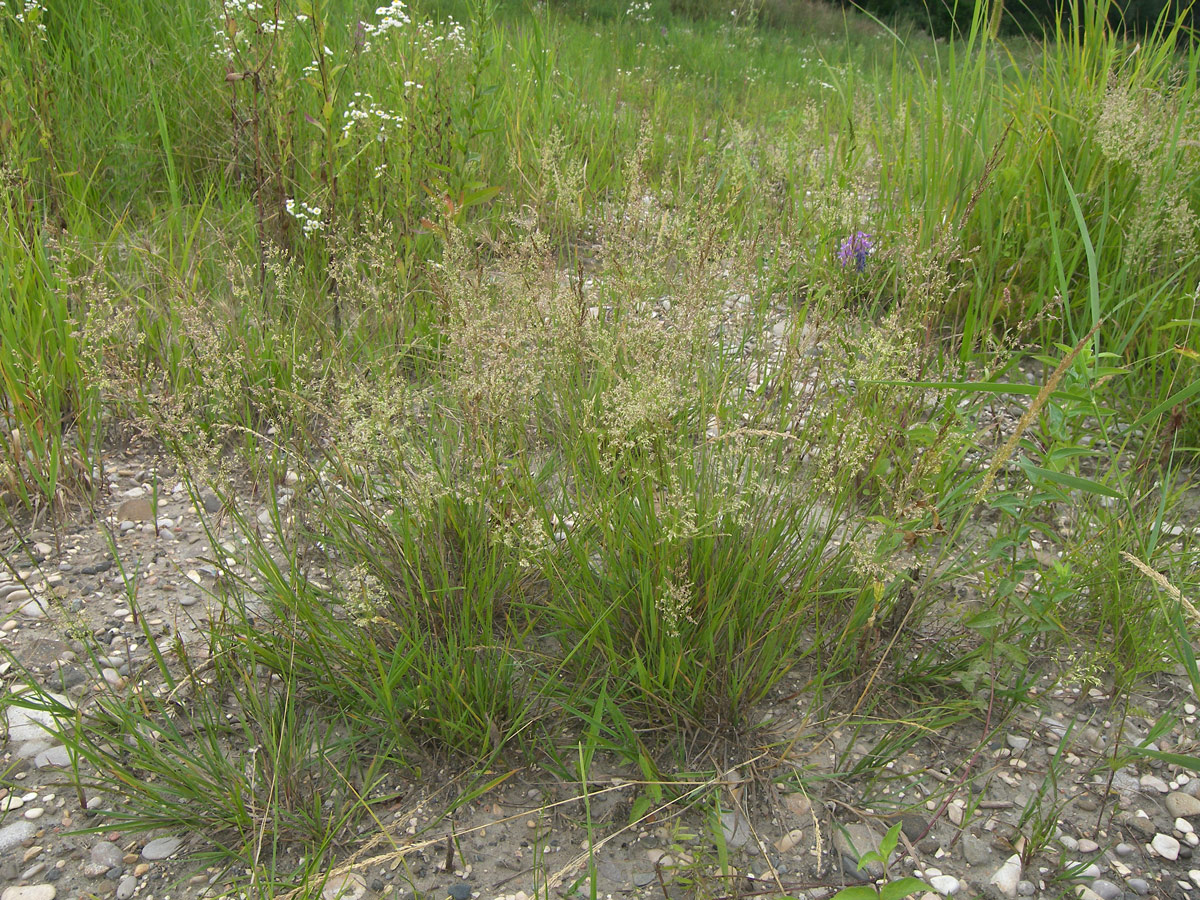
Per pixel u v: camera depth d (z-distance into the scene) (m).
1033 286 3.99
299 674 2.46
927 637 2.67
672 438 2.77
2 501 3.07
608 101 6.72
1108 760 2.31
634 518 2.57
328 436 3.38
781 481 2.71
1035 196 4.10
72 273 3.87
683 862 2.08
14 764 2.29
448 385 3.02
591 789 2.27
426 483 2.48
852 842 2.13
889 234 4.05
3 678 2.51
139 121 4.98
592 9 11.50
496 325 2.76
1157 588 2.47
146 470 3.37
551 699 2.41
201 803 2.16
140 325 3.57
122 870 2.06
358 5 6.01
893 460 2.96
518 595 2.67
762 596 2.48
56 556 2.96
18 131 4.37
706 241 3.05
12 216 3.71
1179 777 2.33
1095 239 3.93
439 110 4.50
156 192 4.82
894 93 5.00
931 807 2.25
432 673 2.30
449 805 2.21
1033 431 3.39
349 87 5.05
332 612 2.63
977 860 2.11
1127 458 3.34
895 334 2.68
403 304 3.64
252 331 3.58
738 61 10.48
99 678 2.50
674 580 2.37
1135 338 3.64
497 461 2.61
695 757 2.34
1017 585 2.67
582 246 4.67
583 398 3.05
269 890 1.85
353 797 2.22
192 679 2.35
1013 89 4.71
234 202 4.51
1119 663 2.56
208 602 2.78
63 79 5.04
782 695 2.53
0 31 4.93
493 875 2.07
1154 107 4.05
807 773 2.31
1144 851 2.15
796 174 4.88
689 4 13.68
